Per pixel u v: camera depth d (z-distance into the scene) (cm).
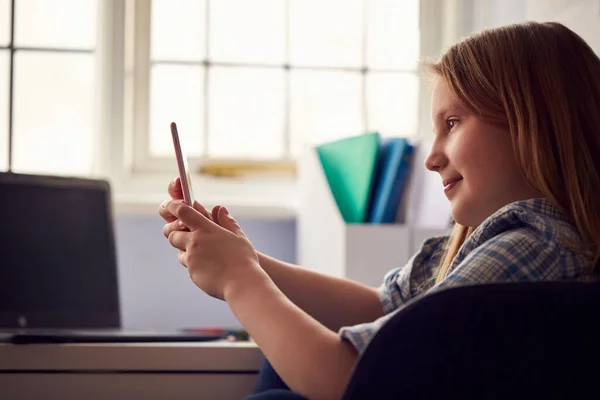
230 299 83
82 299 147
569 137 88
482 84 90
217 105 199
